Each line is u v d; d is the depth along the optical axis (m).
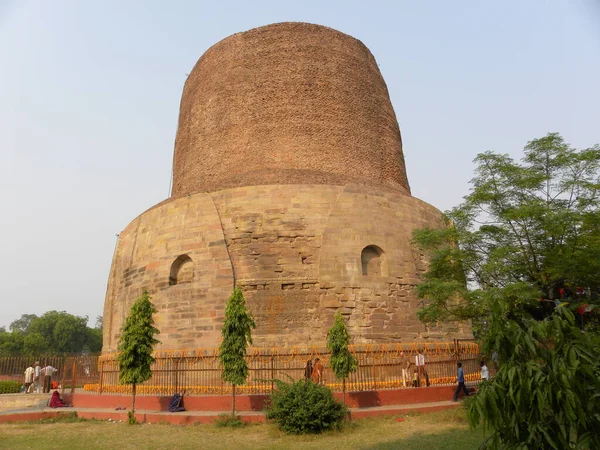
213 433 15.53
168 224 25.25
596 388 5.95
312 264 22.94
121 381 18.56
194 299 22.98
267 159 27.56
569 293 17.14
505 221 17.05
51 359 28.92
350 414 16.86
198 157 29.48
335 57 30.39
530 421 6.18
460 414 16.67
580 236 15.82
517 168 17.23
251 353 21.25
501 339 6.80
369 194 24.80
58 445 14.44
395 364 21.84
